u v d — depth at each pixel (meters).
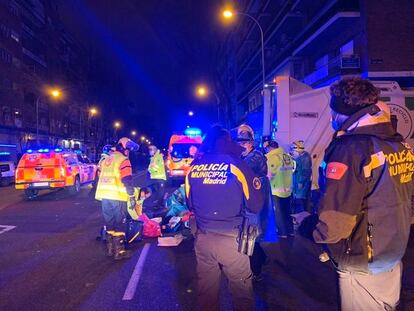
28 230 9.85
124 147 6.99
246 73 54.94
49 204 14.86
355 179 2.27
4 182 27.72
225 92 47.38
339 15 24.03
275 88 10.65
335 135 2.50
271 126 11.19
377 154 2.30
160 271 6.16
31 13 60.62
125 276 5.96
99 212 12.56
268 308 4.66
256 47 45.91
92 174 21.41
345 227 2.27
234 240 3.52
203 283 3.62
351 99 2.46
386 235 2.29
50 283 5.77
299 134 10.34
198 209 3.61
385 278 2.39
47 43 66.81
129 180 6.78
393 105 10.50
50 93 65.81
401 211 2.32
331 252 2.39
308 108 10.36
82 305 4.91
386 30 23.31
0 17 50.38
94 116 78.69
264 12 42.56
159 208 11.70
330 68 25.84
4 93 51.25
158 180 12.85
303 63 33.12
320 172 2.72
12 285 5.72
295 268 6.11
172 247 7.57
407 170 2.42
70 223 10.73
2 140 51.25
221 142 3.70
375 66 23.16
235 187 3.52
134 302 4.95
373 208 2.30
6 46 52.00
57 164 17.19
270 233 7.26
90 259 6.99
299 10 33.81
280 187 7.93
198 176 3.62
